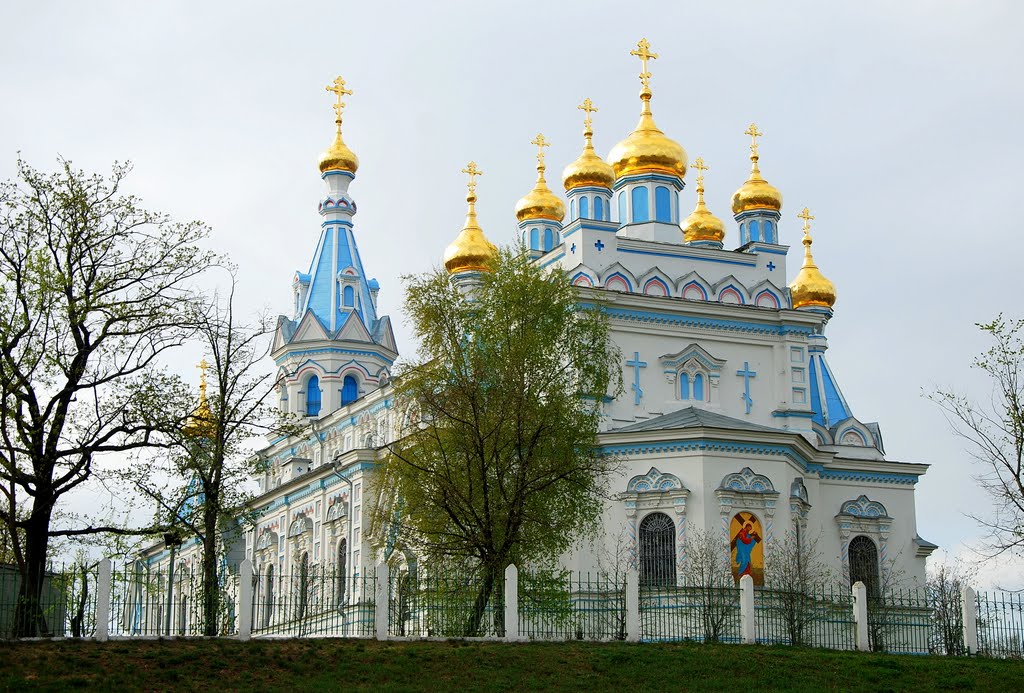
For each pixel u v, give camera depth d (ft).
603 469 163.22
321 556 253.44
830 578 220.84
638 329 214.07
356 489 239.50
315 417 298.97
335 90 320.70
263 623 218.18
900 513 229.45
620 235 236.02
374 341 302.25
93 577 134.00
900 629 202.18
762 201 237.04
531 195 260.01
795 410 218.18
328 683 116.88
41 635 136.67
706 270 224.74
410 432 166.91
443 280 166.61
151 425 145.18
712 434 194.80
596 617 171.94
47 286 141.90
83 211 146.92
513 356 158.92
